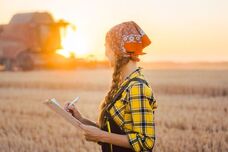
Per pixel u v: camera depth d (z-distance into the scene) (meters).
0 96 17.86
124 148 3.37
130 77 3.38
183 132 9.41
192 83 22.44
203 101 15.32
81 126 3.36
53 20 39.75
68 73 34.56
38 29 39.16
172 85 21.67
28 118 11.66
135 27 3.41
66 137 9.14
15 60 39.72
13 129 9.73
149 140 3.26
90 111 12.83
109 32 3.45
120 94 3.37
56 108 3.36
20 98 17.08
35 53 39.84
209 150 7.69
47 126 10.23
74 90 22.11
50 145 8.27
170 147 7.83
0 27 39.84
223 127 10.01
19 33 39.53
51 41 39.19
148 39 3.43
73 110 3.87
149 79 26.59
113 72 3.46
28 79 26.20
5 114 12.30
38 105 14.18
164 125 10.46
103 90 22.42
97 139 3.35
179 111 12.62
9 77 28.22
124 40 3.36
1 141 8.44
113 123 3.39
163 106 13.99
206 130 9.82
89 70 41.72
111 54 3.46
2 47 40.00
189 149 7.84
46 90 21.81
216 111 12.69
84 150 7.65
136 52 3.38
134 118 3.26
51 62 39.53
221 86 20.77
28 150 7.95
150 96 3.31
